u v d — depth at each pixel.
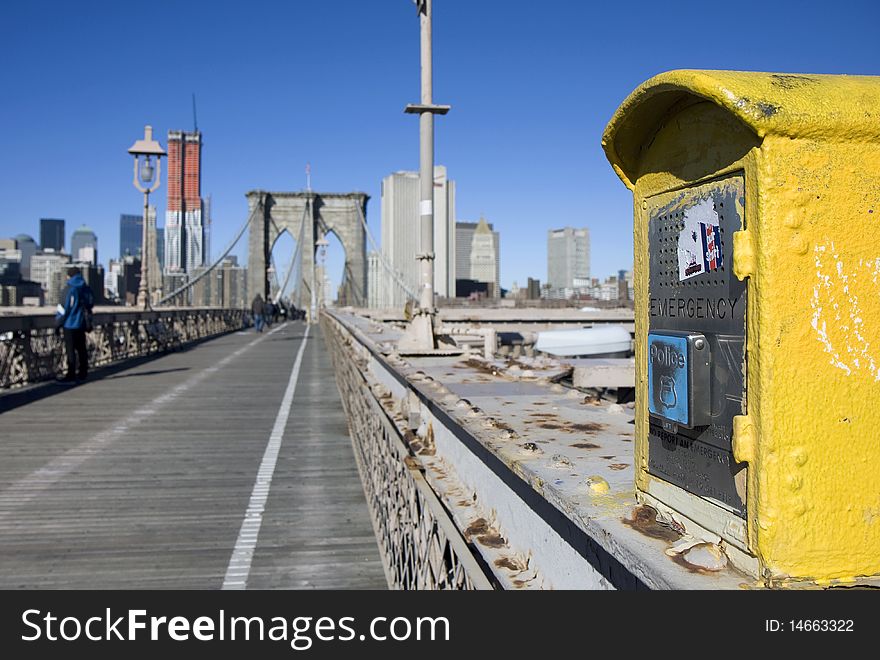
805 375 1.07
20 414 9.14
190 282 40.84
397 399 4.27
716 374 1.20
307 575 3.98
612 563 1.25
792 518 1.06
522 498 1.75
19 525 4.77
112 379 13.15
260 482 5.95
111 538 4.54
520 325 19.45
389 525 3.88
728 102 1.05
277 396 11.09
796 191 1.06
